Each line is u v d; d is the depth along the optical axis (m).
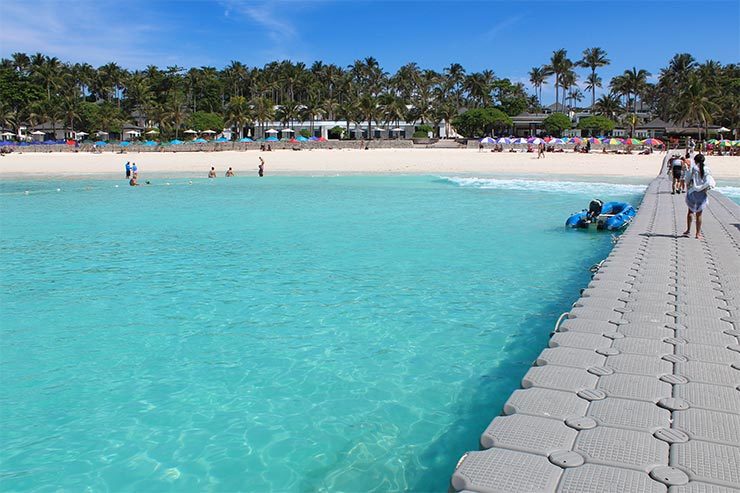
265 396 7.17
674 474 4.25
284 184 38.75
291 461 5.74
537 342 8.91
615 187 35.22
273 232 19.06
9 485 5.39
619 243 13.91
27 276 13.13
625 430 4.91
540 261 14.53
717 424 5.01
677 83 112.75
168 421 6.57
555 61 127.81
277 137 106.44
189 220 21.94
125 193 32.91
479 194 31.52
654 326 7.66
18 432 6.35
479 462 4.49
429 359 8.27
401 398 7.08
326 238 17.91
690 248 13.17
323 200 28.88
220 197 30.50
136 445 6.07
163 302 11.08
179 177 45.31
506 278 12.82
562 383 5.90
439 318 10.08
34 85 106.12
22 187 36.97
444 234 18.56
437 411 6.75
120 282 12.59
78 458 5.84
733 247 13.25
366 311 10.47
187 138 102.06
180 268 13.89
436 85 136.50
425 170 50.38
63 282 12.59
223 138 107.12
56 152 74.00
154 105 108.31
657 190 27.94
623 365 6.36
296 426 6.44
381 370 7.91
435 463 5.69
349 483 5.37
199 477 5.50
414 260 14.67
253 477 5.48
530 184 37.72
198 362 8.23
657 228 16.20
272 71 134.75
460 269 13.68
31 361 8.28
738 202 27.08
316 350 8.64
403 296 11.41
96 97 127.62
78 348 8.77
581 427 4.98
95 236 18.42
